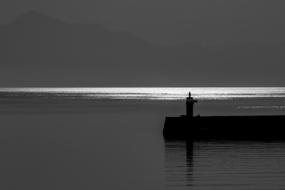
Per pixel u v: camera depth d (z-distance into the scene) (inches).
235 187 2111.2
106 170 2440.9
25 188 2154.3
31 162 2620.6
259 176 2265.0
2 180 2267.5
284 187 2103.8
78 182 2236.7
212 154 2763.3
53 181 2252.7
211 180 2215.8
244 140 3238.2
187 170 2394.2
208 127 3368.6
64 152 2893.7
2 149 2992.1
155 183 2194.9
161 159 2659.9
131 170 2432.3
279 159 2608.3
